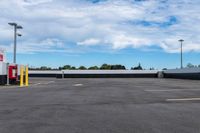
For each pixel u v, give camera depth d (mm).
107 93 20766
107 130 8477
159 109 12625
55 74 82188
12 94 20250
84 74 82062
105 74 82500
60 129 8641
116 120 10023
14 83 35312
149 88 26422
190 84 34688
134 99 16641
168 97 17734
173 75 74438
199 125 9133
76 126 9055
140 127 8859
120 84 34812
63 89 25297
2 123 9578
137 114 11281
